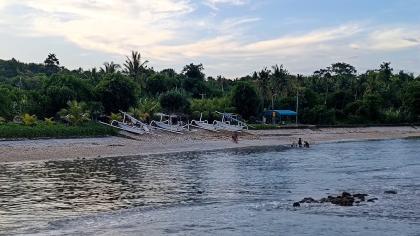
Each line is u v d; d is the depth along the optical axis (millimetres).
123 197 27281
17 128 56469
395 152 59906
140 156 51906
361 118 111312
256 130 86375
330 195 28531
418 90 122625
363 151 61250
